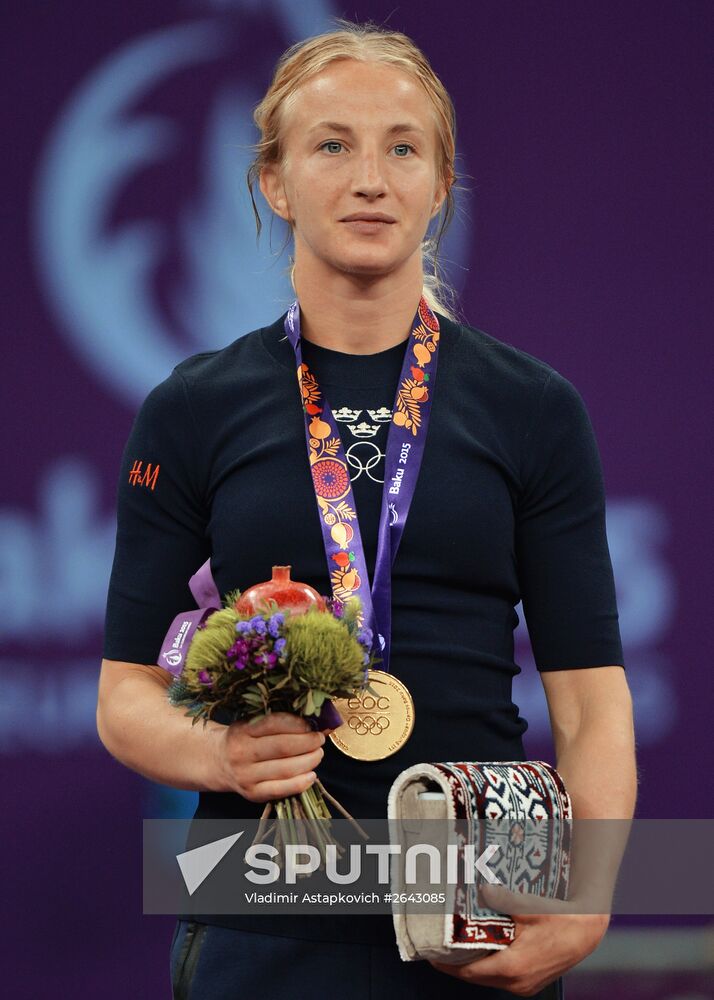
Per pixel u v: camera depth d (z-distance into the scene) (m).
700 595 17.06
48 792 16.58
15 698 16.61
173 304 16.91
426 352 8.34
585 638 8.27
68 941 16.55
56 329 16.89
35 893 16.55
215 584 8.04
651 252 17.33
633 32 17.36
